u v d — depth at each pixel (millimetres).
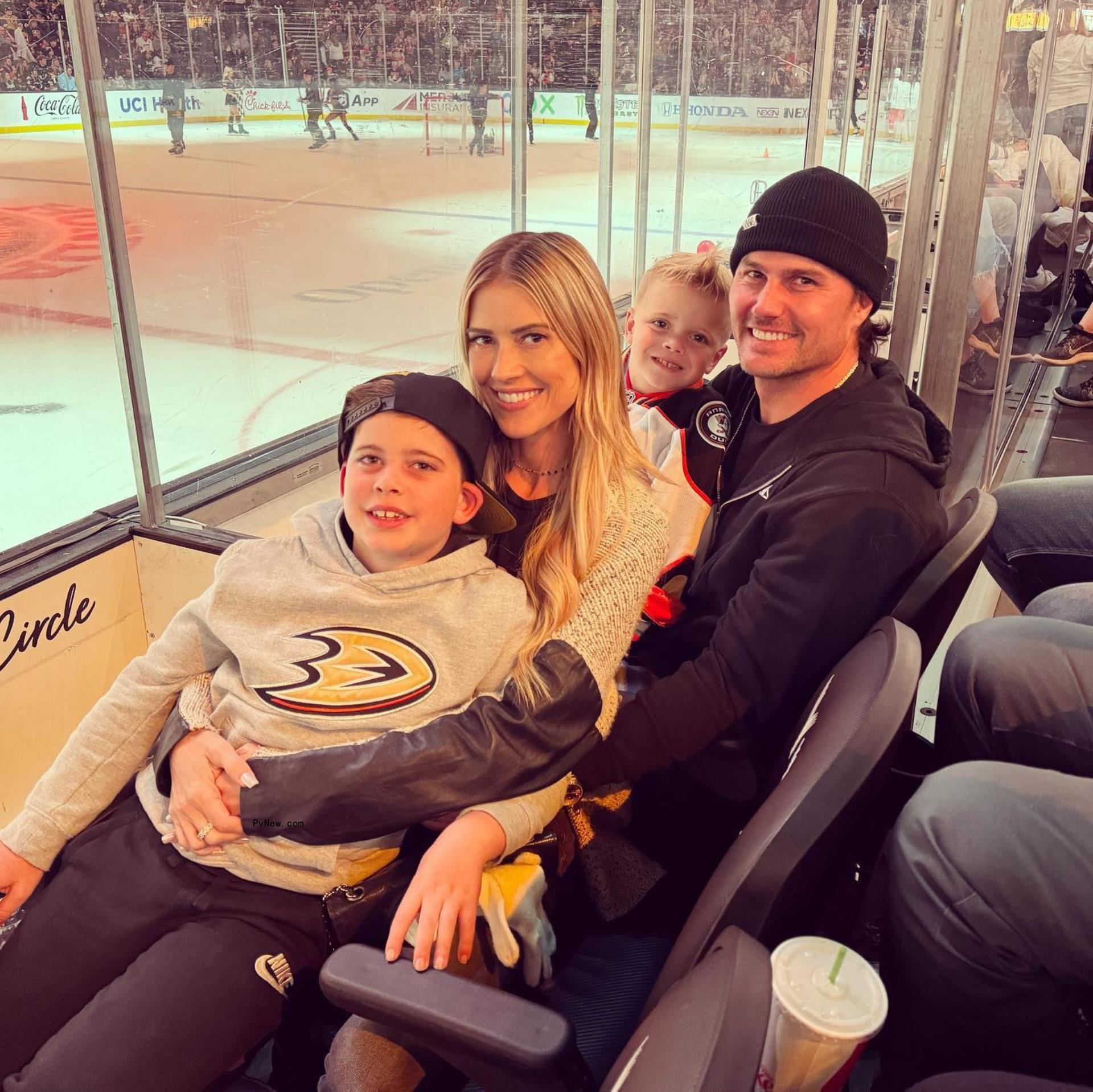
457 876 980
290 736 1127
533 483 1295
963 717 1346
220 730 1185
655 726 1231
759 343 1363
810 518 1216
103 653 2045
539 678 1085
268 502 2393
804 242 1300
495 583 1156
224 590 1179
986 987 959
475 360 1214
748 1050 531
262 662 1141
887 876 1059
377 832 1041
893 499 1198
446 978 810
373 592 1139
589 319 1179
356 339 3426
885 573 1199
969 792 1005
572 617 1140
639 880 1168
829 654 1222
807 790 762
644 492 1279
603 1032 1001
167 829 1141
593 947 1131
